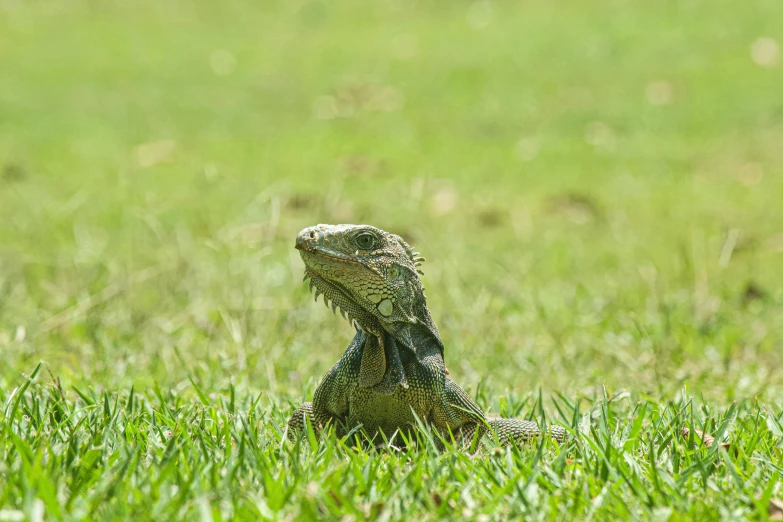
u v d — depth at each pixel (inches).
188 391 908.6
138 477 557.9
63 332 1154.0
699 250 1694.1
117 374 960.3
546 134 2522.1
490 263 1534.2
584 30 3142.2
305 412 735.7
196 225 1733.5
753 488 571.2
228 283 1304.1
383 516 502.9
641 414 703.7
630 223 1931.6
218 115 2635.3
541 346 1147.9
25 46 3115.2
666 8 3213.6
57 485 529.3
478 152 2395.4
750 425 730.2
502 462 612.4
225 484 538.6
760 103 2581.2
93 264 1454.2
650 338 1106.7
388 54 3115.2
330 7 3582.7
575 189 2128.4
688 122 2541.8
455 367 1044.5
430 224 1841.8
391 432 719.1
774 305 1350.9
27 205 1867.6
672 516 525.3
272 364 985.5
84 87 2810.0
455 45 3144.7
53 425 679.7
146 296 1343.5
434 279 1462.8
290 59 3107.8
